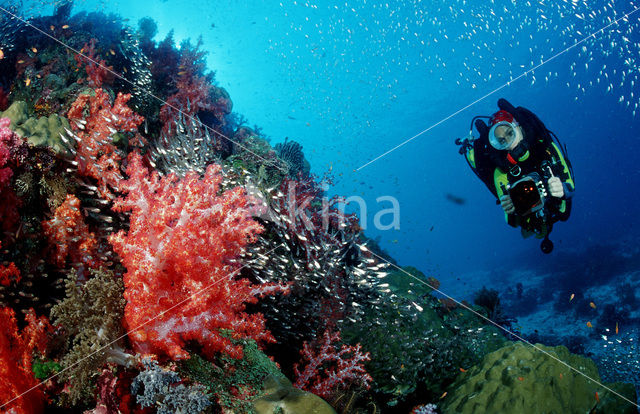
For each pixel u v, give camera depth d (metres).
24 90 4.11
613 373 8.40
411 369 4.59
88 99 3.34
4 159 2.45
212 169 2.44
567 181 4.18
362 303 4.90
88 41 5.76
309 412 2.39
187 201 2.11
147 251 2.05
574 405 3.66
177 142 4.56
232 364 2.64
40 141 2.74
